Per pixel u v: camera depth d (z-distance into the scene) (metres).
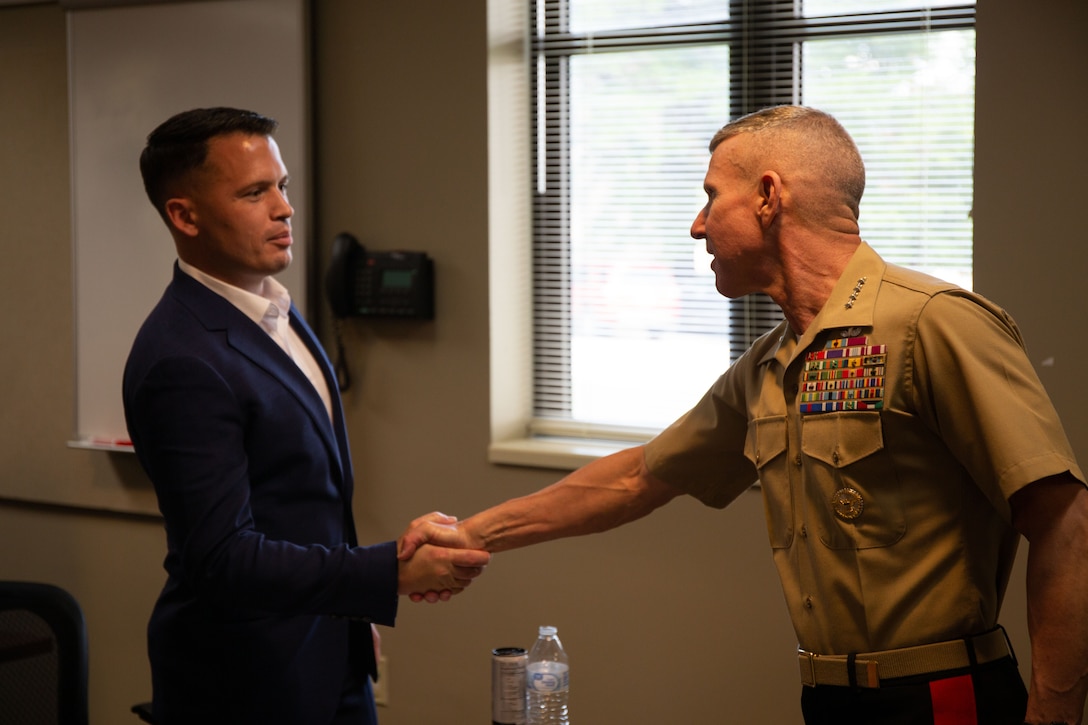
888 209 2.58
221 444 1.71
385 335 2.99
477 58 2.82
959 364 1.40
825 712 1.54
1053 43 2.20
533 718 2.35
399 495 3.01
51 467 3.44
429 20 2.87
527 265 3.01
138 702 3.40
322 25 3.00
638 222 2.90
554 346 3.02
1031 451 1.34
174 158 1.80
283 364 1.83
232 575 1.69
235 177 1.79
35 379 3.45
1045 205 2.23
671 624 2.69
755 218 1.58
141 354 1.76
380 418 3.02
